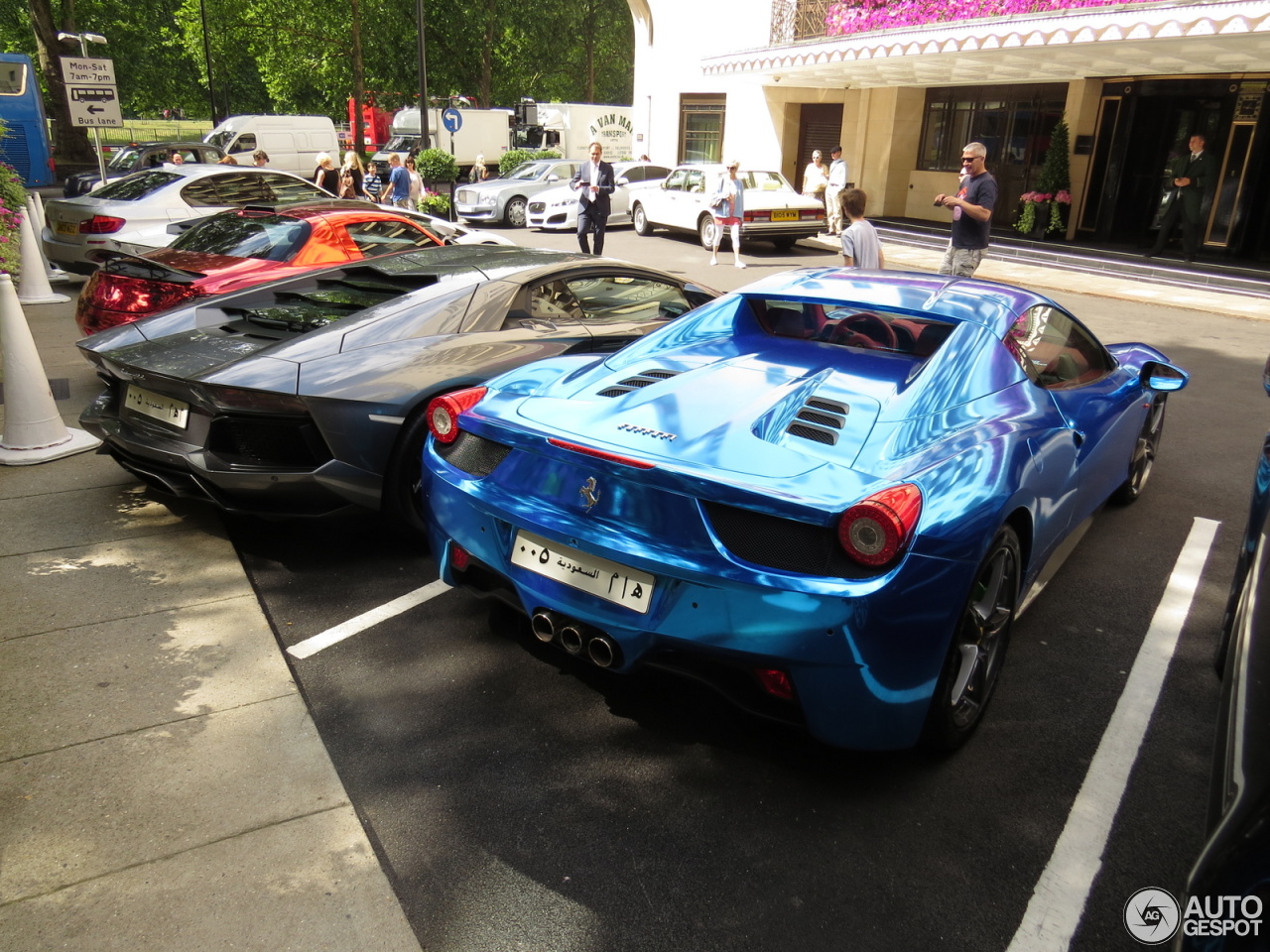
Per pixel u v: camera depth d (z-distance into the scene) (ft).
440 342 13.03
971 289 11.49
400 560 12.79
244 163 88.38
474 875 7.07
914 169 65.77
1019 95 57.72
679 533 7.55
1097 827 7.74
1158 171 50.80
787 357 10.66
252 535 13.53
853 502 7.19
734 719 9.23
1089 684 9.98
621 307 16.21
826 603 6.97
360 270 15.81
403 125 113.19
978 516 7.64
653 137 83.46
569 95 162.50
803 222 53.36
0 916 6.47
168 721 8.84
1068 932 6.63
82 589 11.46
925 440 8.42
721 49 73.51
